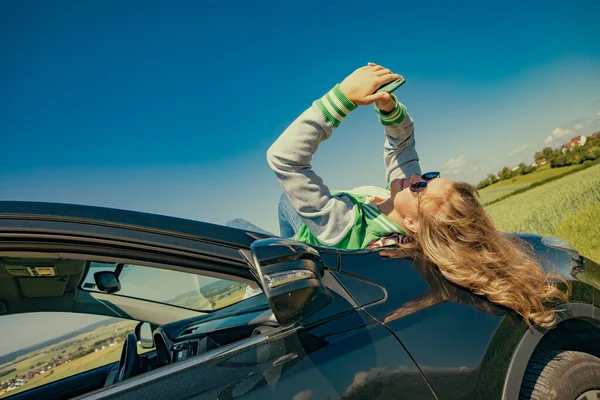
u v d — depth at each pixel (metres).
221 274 1.20
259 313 1.26
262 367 1.05
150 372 1.00
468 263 1.51
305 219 1.95
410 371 1.19
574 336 1.74
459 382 1.24
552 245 1.91
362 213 1.98
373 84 1.83
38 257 1.10
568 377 1.47
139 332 1.54
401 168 2.38
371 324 1.24
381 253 1.55
